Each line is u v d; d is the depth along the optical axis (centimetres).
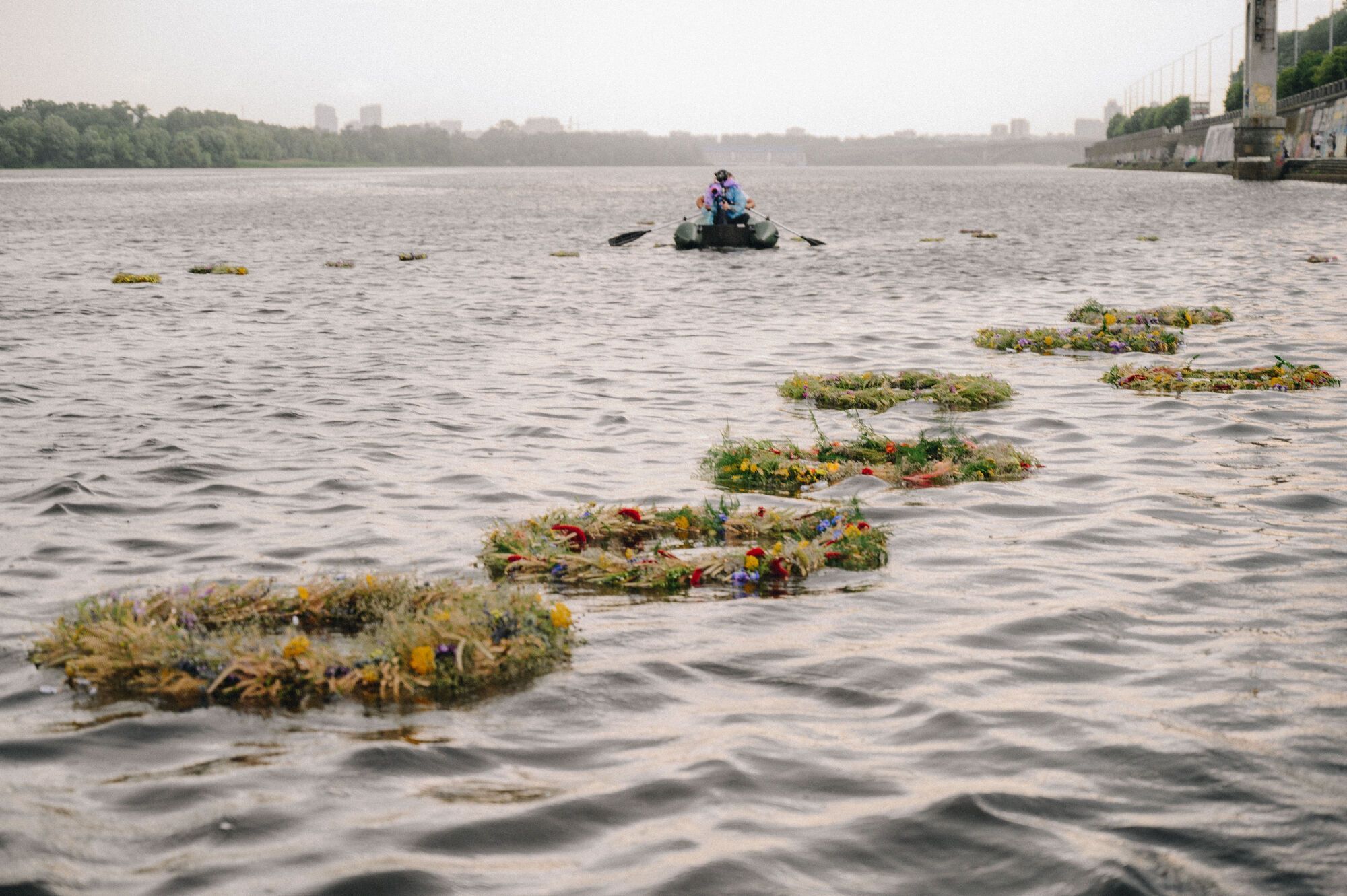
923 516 782
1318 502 807
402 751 445
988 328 1659
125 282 2425
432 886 354
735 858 369
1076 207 5616
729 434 1037
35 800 408
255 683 500
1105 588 638
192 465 922
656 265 2842
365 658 517
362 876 358
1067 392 1220
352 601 598
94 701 495
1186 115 15938
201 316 1897
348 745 451
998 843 378
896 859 370
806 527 737
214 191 9194
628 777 425
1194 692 499
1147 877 359
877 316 1856
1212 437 1008
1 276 2578
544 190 9988
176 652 521
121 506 810
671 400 1192
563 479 884
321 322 1816
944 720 472
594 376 1327
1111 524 760
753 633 574
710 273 2620
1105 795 410
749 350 1519
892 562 689
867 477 874
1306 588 633
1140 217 4566
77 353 1511
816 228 4425
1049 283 2320
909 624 586
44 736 459
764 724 470
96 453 966
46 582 652
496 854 373
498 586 635
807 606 615
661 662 536
